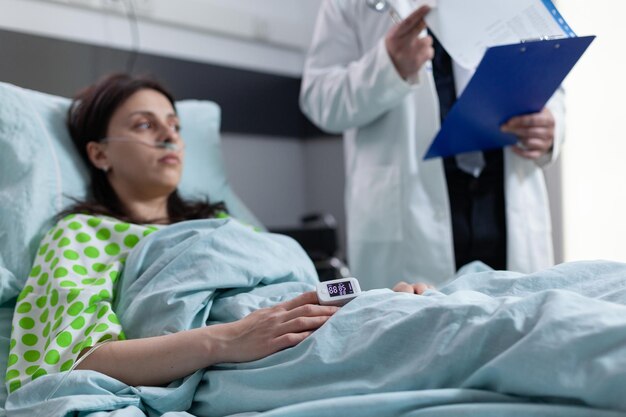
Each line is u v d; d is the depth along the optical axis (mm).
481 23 1393
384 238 1794
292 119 2939
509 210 1742
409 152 1780
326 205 2979
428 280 1746
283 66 2904
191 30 2496
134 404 946
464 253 1787
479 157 1757
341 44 1944
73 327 1108
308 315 1006
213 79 2549
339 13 1925
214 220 1363
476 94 1415
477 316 836
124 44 2258
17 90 1642
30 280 1275
